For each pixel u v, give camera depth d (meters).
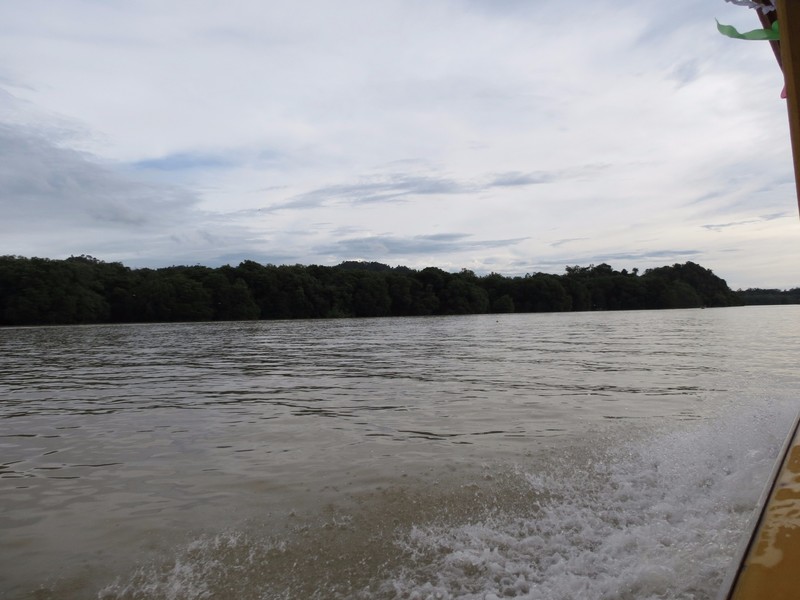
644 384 13.59
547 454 6.98
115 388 14.85
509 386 13.76
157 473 6.74
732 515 4.45
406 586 3.67
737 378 14.30
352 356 24.09
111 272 84.38
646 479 5.75
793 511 2.13
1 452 8.04
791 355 20.41
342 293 97.31
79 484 6.37
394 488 5.74
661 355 21.69
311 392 13.48
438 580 3.73
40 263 72.69
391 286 104.00
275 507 5.33
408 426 9.15
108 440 8.66
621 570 3.66
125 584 3.90
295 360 22.73
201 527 4.89
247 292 87.44
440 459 6.91
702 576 3.43
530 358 21.61
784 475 2.54
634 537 4.15
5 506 5.65
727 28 2.05
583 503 5.10
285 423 9.66
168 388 14.67
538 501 5.20
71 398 13.14
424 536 4.45
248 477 6.41
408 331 48.88
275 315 90.56
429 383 14.72
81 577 4.02
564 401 11.27
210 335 45.69
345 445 7.88
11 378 17.55
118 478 6.57
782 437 7.18
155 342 36.97
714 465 6.07
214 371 18.92
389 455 7.21
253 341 37.00
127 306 78.62
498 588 3.59
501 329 50.28
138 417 10.58
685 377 14.79
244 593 3.70
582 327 51.22
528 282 116.19
